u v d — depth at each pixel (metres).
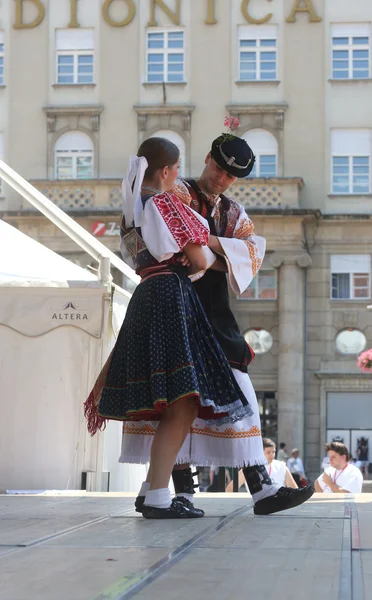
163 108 33.44
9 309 8.08
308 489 4.16
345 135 33.41
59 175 33.72
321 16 33.69
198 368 3.81
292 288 32.47
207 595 1.92
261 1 33.81
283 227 32.59
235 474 9.77
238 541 2.85
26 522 3.54
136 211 3.89
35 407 8.05
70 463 8.02
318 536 2.98
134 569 2.25
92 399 4.17
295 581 2.08
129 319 3.92
